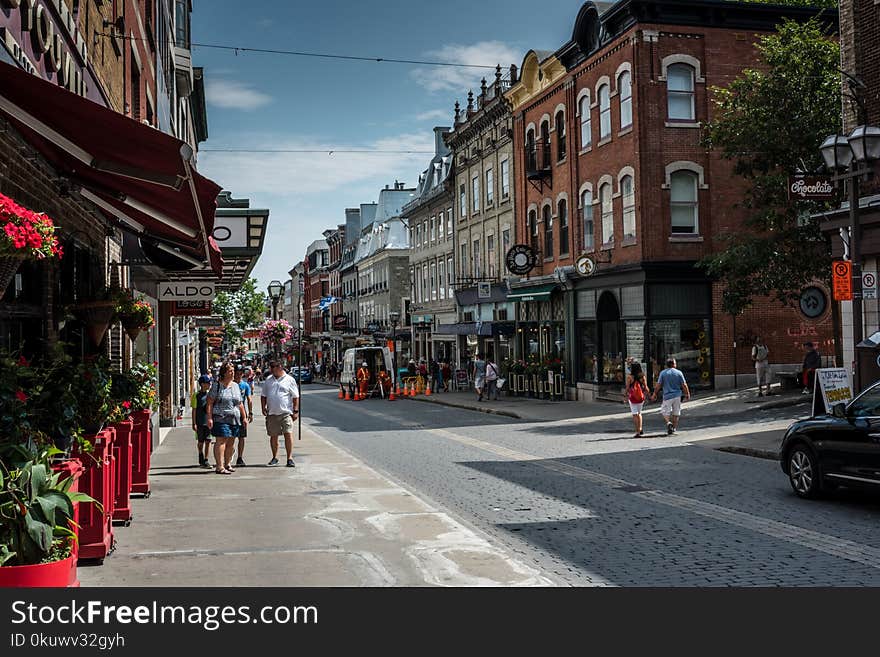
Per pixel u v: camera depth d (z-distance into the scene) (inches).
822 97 929.5
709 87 1152.2
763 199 985.5
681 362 1137.4
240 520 386.0
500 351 1708.9
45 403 261.6
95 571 289.1
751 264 959.6
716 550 328.2
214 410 562.6
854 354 682.2
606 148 1243.2
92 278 412.8
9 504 189.5
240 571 289.7
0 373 223.9
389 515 397.1
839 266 615.2
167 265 587.5
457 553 316.8
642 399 776.9
